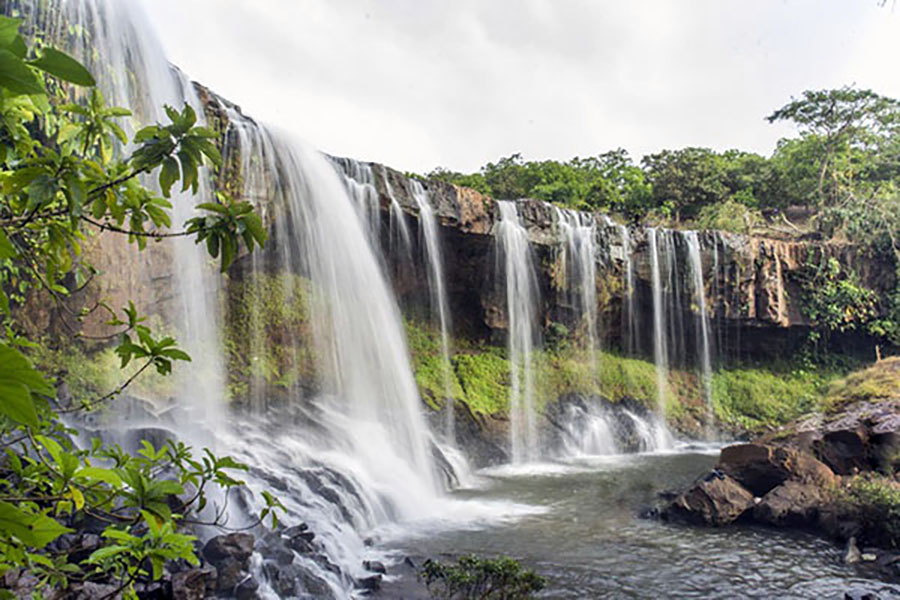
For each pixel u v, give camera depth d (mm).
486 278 21047
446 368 19719
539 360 21797
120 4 11828
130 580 3020
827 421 15312
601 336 23828
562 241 22406
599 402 22047
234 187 14789
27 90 1078
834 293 25609
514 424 19391
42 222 2791
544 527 11398
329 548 9195
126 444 9547
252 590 7059
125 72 11570
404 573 8859
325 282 17062
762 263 25094
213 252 2584
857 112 33875
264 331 15586
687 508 11641
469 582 7082
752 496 11977
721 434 23156
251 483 10188
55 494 2330
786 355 26156
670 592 8492
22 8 9383
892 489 10609
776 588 8648
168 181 2420
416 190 19359
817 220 31438
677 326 24828
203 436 11883
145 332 2633
